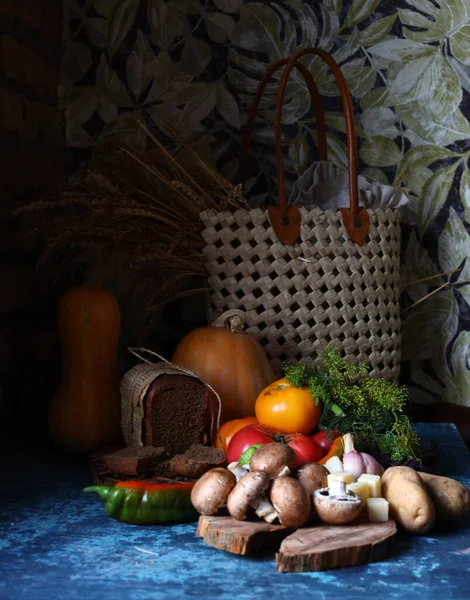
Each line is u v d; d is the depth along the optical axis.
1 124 1.35
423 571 0.85
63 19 1.65
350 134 1.39
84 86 1.66
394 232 1.48
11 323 1.41
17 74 1.42
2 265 1.37
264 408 1.21
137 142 1.66
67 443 1.27
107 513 0.99
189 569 0.85
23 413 1.48
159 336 1.66
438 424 1.55
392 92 1.63
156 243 1.40
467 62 1.60
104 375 1.31
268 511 0.92
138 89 1.66
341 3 1.63
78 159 1.67
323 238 1.39
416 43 1.62
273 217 1.37
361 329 1.43
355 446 1.15
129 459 1.07
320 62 1.64
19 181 1.43
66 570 0.84
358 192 1.50
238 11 1.64
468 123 1.61
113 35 1.65
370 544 0.87
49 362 1.58
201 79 1.65
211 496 0.94
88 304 1.29
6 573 0.83
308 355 1.41
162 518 0.99
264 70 1.64
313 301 1.40
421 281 1.64
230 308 1.39
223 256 1.38
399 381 1.66
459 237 1.63
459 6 1.59
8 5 1.38
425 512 0.94
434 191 1.63
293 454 1.00
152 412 1.17
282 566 0.84
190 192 1.36
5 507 1.04
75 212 1.62
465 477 1.17
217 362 1.31
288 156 1.65
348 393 1.20
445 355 1.64
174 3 1.65
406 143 1.63
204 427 1.21
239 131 1.66
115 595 0.78
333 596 0.78
